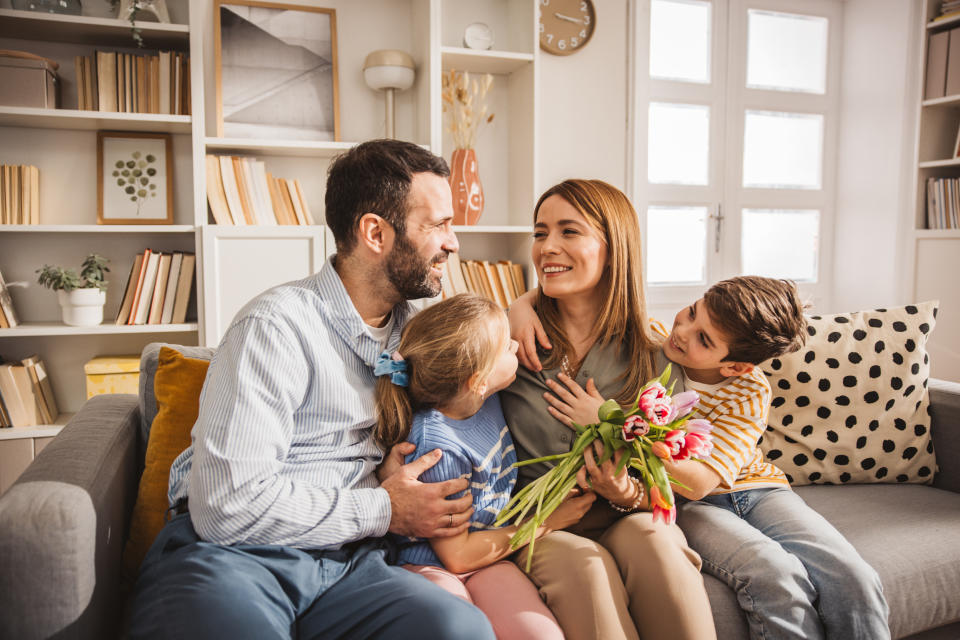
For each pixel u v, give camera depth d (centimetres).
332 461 114
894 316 174
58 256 257
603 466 116
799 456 163
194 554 97
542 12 300
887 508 150
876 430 165
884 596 124
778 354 127
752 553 116
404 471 111
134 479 135
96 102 240
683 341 131
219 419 103
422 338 117
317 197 279
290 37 266
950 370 312
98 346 264
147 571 100
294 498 102
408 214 120
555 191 137
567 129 311
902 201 331
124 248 262
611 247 132
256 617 89
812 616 112
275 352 108
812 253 375
